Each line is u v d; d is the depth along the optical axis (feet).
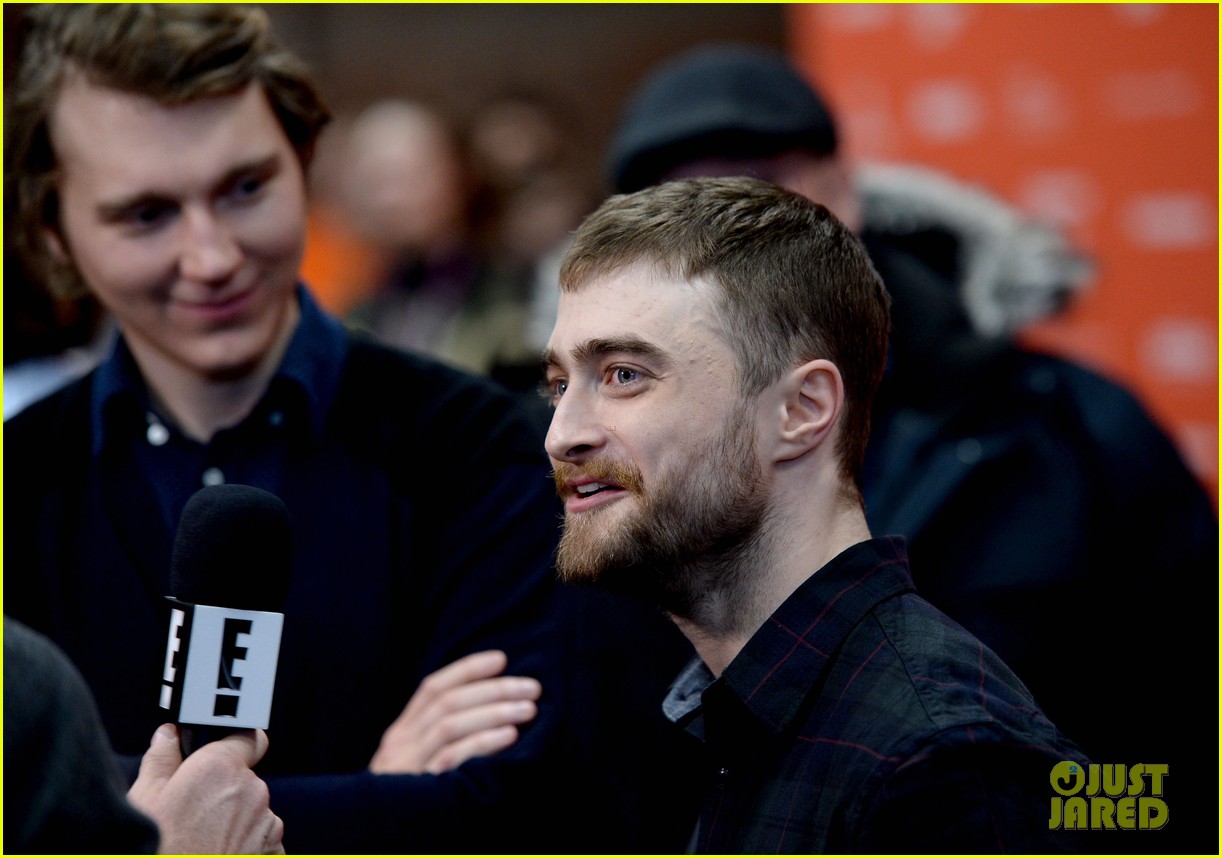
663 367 15.58
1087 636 27.43
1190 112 38.32
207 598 15.30
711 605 16.24
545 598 22.00
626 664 22.48
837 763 14.34
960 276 32.45
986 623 26.58
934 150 40.68
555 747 21.59
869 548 16.10
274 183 20.90
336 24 53.47
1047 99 39.47
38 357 29.09
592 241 16.29
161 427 21.71
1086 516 27.68
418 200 44.91
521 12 53.16
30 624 21.22
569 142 47.52
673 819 21.88
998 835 13.14
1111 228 38.96
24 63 21.13
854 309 16.57
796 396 15.87
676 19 52.24
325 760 20.72
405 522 21.67
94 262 20.83
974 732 13.51
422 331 44.39
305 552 21.08
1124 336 38.86
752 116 28.27
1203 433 38.22
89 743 12.32
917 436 27.76
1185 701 28.32
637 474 15.58
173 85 20.06
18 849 11.74
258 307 21.01
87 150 20.35
